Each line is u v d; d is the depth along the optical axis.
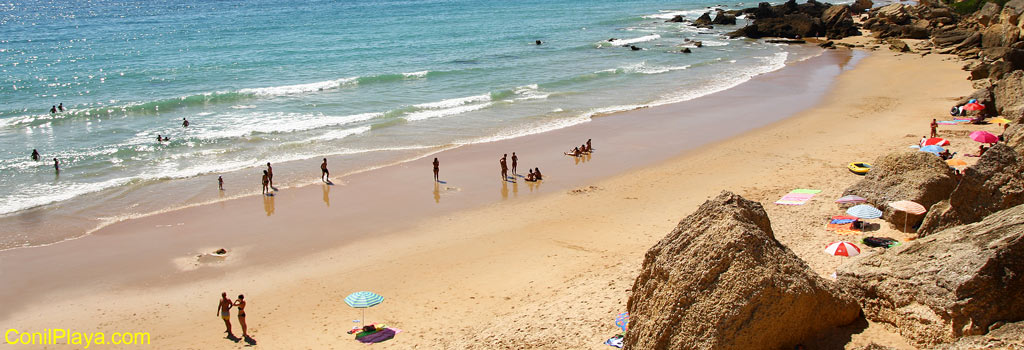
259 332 18.97
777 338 12.71
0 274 22.59
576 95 50.97
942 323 12.56
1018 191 18.31
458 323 18.78
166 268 23.09
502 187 31.12
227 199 29.70
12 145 37.34
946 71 55.81
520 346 16.28
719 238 13.41
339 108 46.56
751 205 14.71
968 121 37.56
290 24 98.06
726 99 48.59
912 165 23.33
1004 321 12.05
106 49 73.31
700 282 13.07
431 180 32.22
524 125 42.31
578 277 21.11
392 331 18.58
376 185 31.52
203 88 52.56
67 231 26.19
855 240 21.06
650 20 104.06
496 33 86.44
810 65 62.88
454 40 79.75
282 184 31.64
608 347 15.49
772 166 32.38
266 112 45.41
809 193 26.45
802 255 19.55
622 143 37.94
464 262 23.22
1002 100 38.47
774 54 71.25
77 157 35.34
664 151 36.19
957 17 83.38
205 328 19.33
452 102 48.06
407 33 85.94
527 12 116.44
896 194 22.83
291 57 67.06
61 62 64.38
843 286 14.59
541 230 25.84
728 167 32.75
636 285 15.32
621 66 63.69
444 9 122.62
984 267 12.39
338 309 20.19
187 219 27.45
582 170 33.38
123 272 22.81
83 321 19.78
